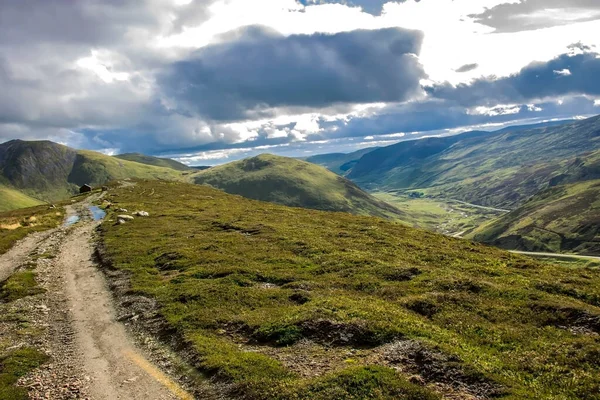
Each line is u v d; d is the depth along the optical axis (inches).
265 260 1908.2
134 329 1256.2
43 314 1428.4
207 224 2915.8
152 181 6820.9
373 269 1668.3
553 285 1408.7
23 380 944.3
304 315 1143.0
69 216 3941.9
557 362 885.2
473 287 1391.5
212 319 1218.6
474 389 776.9
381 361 899.4
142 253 2162.9
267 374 879.7
